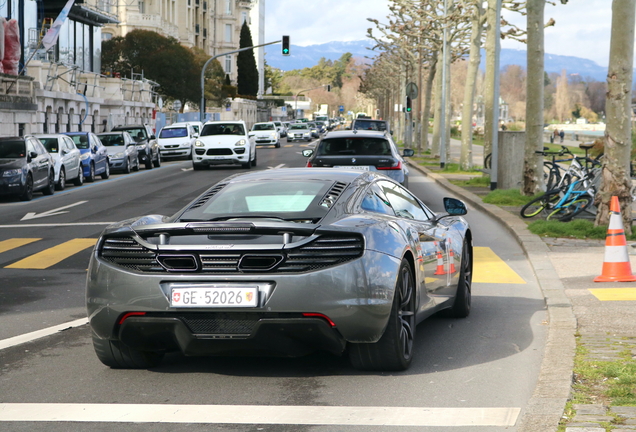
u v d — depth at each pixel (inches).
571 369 229.6
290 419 198.1
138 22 3732.8
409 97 1931.6
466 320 320.2
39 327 315.6
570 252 486.6
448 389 223.0
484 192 914.1
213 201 250.2
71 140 1125.1
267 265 217.9
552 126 6978.4
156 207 813.2
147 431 190.5
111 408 208.5
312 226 220.1
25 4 2028.8
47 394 221.9
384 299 221.8
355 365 239.5
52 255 514.6
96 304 227.8
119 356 243.4
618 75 538.3
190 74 3021.7
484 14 1234.6
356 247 220.4
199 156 1385.3
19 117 1672.0
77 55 2509.8
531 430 179.3
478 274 434.6
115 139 1400.1
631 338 270.5
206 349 224.8
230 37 5516.7
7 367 252.2
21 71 1815.9
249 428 191.8
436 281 281.1
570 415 188.7
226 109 4077.3
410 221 273.0
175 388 227.0
